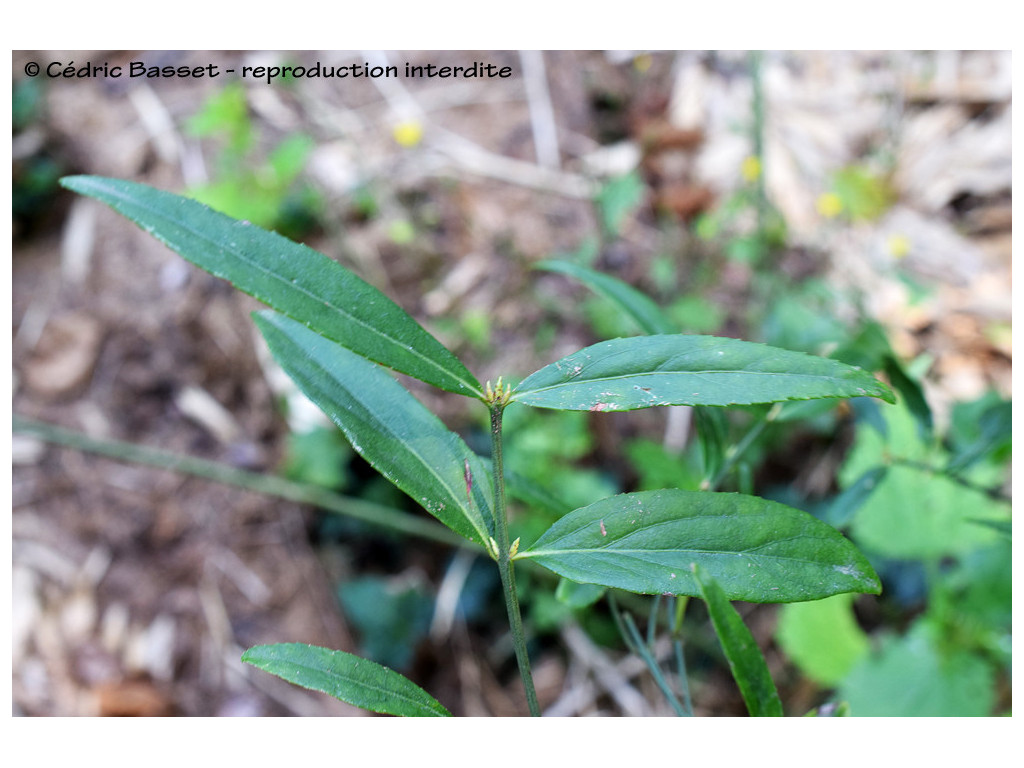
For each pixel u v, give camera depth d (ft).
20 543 1.66
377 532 1.71
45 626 1.62
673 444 1.71
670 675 1.61
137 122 1.93
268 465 1.74
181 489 1.73
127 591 1.67
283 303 0.45
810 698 1.57
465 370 0.48
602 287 0.75
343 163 1.93
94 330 1.80
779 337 1.04
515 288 1.85
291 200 1.83
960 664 1.32
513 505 1.51
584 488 1.57
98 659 1.61
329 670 0.51
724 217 1.90
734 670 0.42
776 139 2.02
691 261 1.89
